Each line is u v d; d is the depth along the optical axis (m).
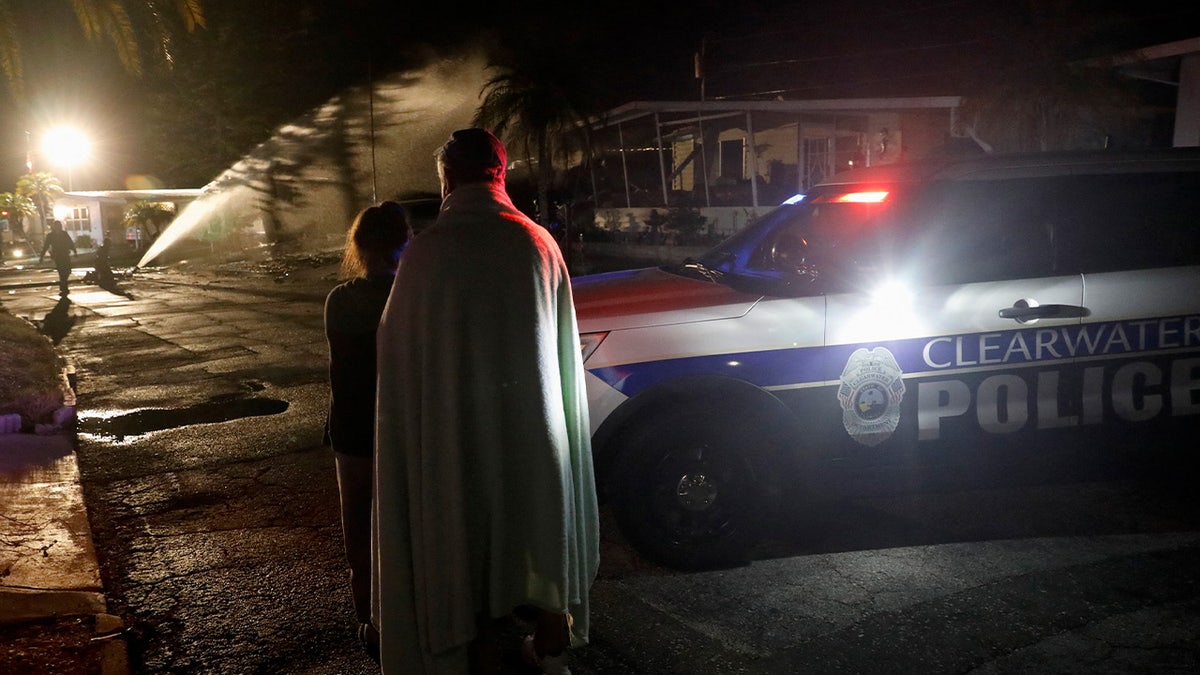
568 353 2.69
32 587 4.09
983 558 4.24
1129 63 13.80
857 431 4.25
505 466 2.55
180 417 7.68
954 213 4.41
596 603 3.89
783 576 4.12
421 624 2.53
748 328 4.14
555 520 2.54
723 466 4.14
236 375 9.62
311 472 5.95
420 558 2.52
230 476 5.90
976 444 4.39
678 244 20.81
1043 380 4.41
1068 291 4.41
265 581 4.23
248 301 18.25
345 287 3.10
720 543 4.18
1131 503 4.89
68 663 3.39
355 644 3.62
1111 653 3.36
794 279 4.43
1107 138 14.65
